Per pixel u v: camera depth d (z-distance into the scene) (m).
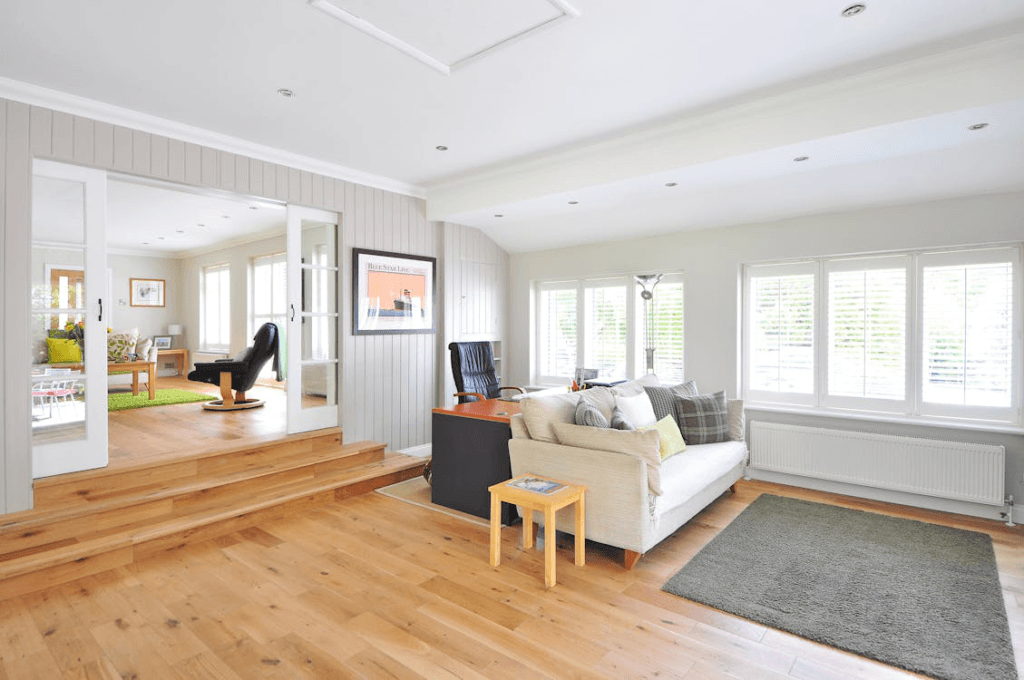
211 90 3.04
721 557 3.00
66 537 2.93
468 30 2.41
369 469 4.38
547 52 2.60
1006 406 3.67
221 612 2.44
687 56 2.64
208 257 9.24
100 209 3.34
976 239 3.68
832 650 2.16
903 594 2.59
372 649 2.16
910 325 4.04
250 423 5.13
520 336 6.21
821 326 4.40
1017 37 2.44
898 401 4.08
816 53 2.62
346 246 4.64
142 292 9.44
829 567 2.88
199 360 9.43
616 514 2.84
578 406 3.25
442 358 5.48
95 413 3.35
